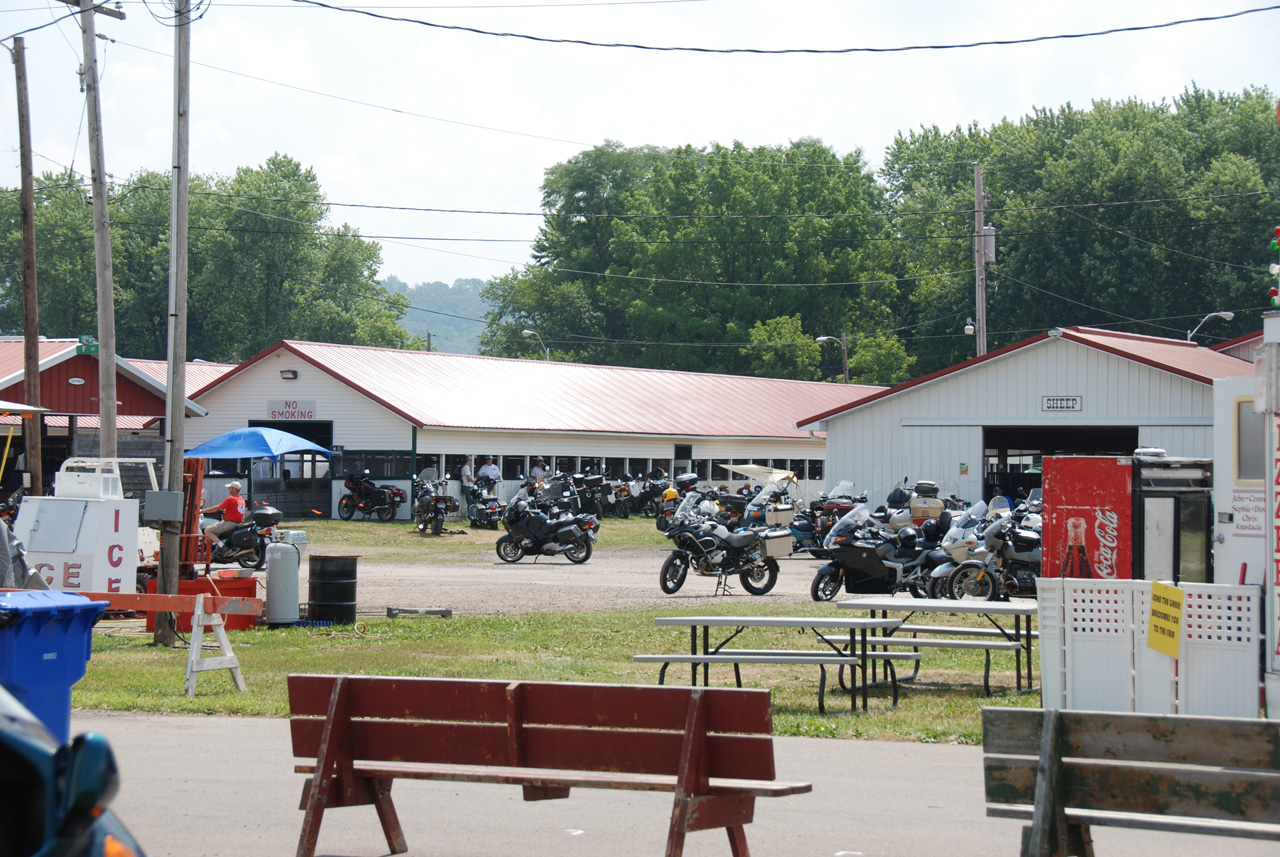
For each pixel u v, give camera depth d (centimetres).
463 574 2298
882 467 3138
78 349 2967
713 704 527
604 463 4378
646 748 537
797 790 529
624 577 2244
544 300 8875
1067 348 2883
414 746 572
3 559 899
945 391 3052
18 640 679
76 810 301
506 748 557
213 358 8781
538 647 1341
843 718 959
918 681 1155
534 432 4044
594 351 8700
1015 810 501
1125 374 2808
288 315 8681
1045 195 6769
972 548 1739
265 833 643
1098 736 491
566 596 1902
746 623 1005
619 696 541
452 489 3856
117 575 1530
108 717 978
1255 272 6228
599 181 9231
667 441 4597
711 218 7900
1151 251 6356
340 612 1548
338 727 573
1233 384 895
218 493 3875
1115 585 846
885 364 6769
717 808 525
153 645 1389
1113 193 6538
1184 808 479
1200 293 6556
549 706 552
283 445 2800
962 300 7306
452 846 619
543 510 2591
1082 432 3497
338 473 3878
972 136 9125
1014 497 3306
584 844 623
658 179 8275
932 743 877
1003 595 1703
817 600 1827
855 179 8162
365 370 4012
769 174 8138
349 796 580
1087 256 6456
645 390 4972
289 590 1534
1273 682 796
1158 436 2761
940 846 614
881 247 8144
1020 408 2944
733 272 8062
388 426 3794
